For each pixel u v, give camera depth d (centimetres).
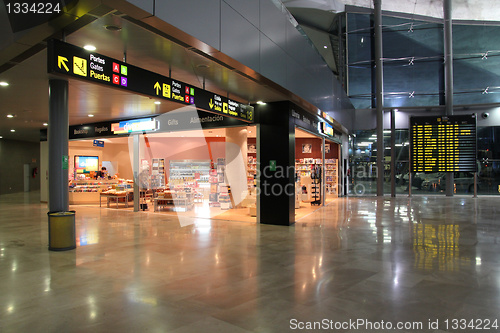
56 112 612
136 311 324
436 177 1745
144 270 462
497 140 1669
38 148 2220
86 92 762
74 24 417
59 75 399
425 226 820
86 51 430
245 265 488
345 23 1817
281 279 425
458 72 1689
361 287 395
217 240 663
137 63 575
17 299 355
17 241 650
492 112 1641
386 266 483
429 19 1722
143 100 854
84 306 336
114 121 1174
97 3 346
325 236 705
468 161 1566
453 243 633
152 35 458
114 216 1012
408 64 1742
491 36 1648
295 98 830
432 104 1712
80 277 430
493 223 857
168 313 320
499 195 1662
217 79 661
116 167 1875
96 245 616
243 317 312
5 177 1881
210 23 477
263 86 712
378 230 772
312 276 437
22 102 862
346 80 1808
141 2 359
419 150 1617
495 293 375
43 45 471
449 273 451
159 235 713
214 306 337
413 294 372
